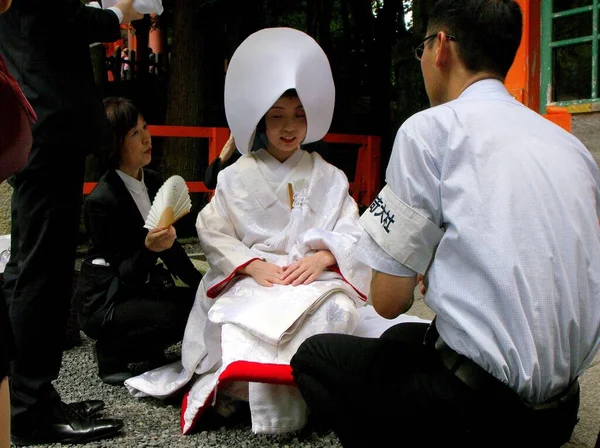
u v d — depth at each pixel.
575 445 2.14
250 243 2.54
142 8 2.40
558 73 3.97
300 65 2.38
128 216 2.77
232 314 2.23
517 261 1.37
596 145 3.78
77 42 2.19
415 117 1.57
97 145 2.26
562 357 1.41
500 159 1.45
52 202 2.14
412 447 1.61
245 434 2.34
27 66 2.09
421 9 6.94
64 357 3.31
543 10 3.96
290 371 2.10
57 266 2.18
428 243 1.53
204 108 9.08
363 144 6.92
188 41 8.68
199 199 8.12
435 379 1.53
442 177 1.48
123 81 11.91
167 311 2.77
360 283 2.36
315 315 2.21
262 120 2.56
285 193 2.54
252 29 9.48
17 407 2.19
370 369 1.66
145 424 2.42
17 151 1.45
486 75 1.63
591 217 1.47
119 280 2.78
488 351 1.39
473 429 1.49
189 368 2.48
